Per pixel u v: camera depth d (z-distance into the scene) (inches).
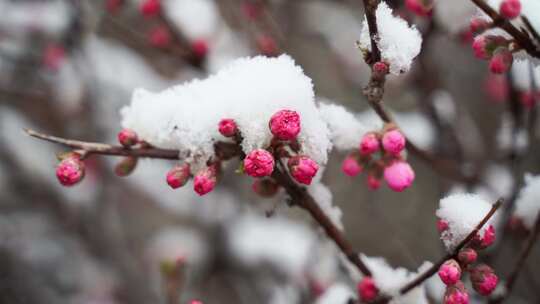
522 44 68.7
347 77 171.6
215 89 72.3
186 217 202.2
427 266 80.4
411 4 80.5
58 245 208.4
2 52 172.6
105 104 170.2
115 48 175.0
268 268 167.6
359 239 169.2
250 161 63.6
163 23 140.9
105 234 194.5
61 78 169.6
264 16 138.3
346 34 170.9
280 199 82.3
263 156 63.6
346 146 81.0
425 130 130.0
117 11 152.8
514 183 100.1
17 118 197.5
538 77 98.1
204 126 70.9
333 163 175.2
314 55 183.2
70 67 168.6
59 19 169.3
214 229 180.9
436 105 126.4
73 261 206.4
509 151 111.4
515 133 102.8
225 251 177.3
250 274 172.2
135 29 158.2
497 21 67.9
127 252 201.6
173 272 103.8
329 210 83.7
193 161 72.3
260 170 63.4
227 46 148.9
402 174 75.5
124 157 77.9
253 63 72.3
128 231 218.2
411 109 153.9
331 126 81.0
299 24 171.5
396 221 167.2
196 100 73.2
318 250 130.7
